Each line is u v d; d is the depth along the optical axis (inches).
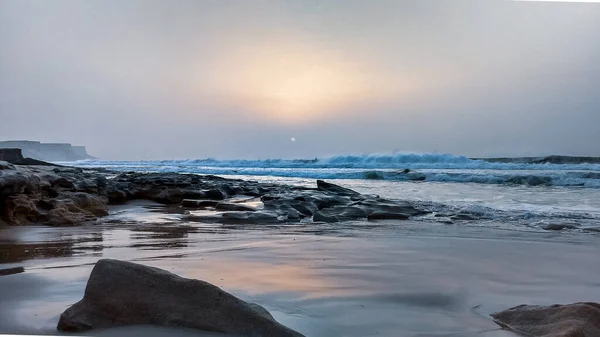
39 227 242.4
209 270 149.9
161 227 252.1
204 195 400.5
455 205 358.9
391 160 1095.6
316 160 1274.6
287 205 327.0
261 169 1130.0
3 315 106.9
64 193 298.0
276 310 112.3
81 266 153.9
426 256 175.3
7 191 248.8
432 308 115.2
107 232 231.5
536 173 671.1
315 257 172.1
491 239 214.7
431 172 758.5
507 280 141.3
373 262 164.1
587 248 191.9
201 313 99.4
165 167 1310.3
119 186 405.4
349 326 102.8
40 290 125.6
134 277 106.9
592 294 127.4
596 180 563.8
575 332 89.0
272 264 159.6
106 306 102.6
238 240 209.9
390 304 117.7
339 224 268.5
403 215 295.7
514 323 103.1
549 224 253.6
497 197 431.8
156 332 96.7
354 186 572.4
